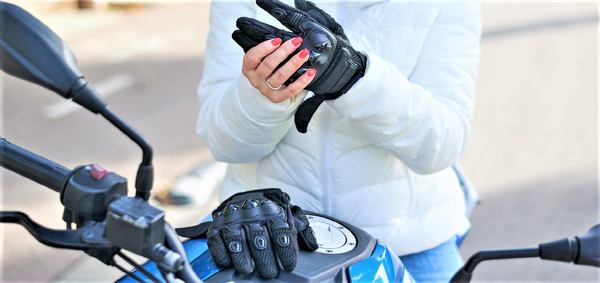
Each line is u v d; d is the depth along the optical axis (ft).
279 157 5.29
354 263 4.12
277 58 4.09
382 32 5.10
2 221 3.27
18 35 3.12
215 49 5.37
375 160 5.18
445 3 5.09
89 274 10.07
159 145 14.71
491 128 15.74
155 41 22.67
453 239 5.70
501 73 19.19
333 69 4.28
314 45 4.10
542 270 10.44
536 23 23.61
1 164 3.44
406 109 4.73
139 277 3.79
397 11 5.08
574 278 10.29
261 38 4.18
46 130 15.69
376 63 4.53
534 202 12.56
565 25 23.25
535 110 16.70
